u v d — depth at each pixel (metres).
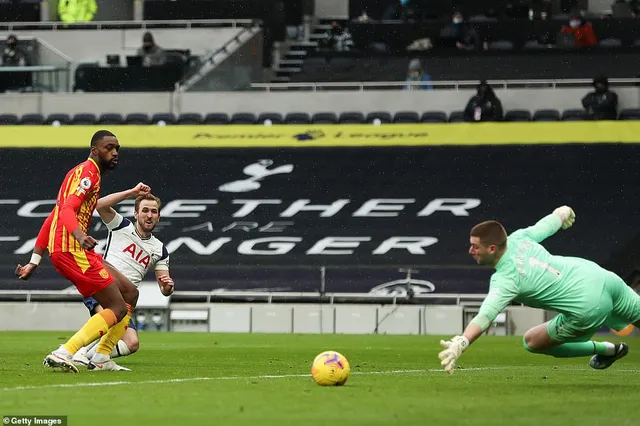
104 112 59.09
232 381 16.50
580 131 54.19
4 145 55.31
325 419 11.09
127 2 68.38
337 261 47.28
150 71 59.25
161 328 43.75
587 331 15.55
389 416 11.35
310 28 68.31
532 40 63.25
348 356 26.80
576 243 47.91
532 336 16.38
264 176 53.28
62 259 17.41
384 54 60.91
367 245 48.34
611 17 63.19
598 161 52.69
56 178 53.34
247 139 55.56
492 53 60.09
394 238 48.72
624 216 49.28
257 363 22.69
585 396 13.84
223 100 59.03
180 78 59.22
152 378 17.12
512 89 57.78
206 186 52.81
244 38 60.28
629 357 27.12
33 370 18.59
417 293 44.38
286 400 13.09
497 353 28.95
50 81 59.34
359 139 55.19
